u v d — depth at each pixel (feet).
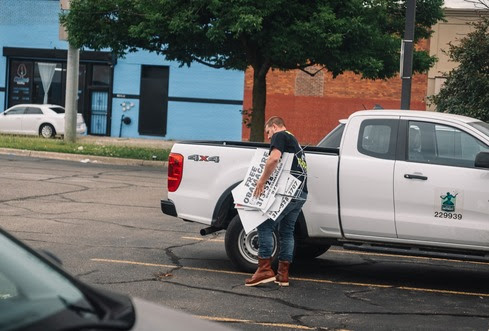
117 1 79.41
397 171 29.63
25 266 11.56
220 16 75.61
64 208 46.78
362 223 29.99
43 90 130.21
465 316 26.55
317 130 119.24
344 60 77.51
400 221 29.58
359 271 33.47
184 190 31.76
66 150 86.74
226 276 30.76
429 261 36.76
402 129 30.14
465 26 112.68
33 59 130.31
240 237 31.01
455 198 29.09
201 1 75.77
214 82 123.13
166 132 125.18
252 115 85.20
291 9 76.59
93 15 81.30
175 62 123.95
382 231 29.84
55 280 11.33
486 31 80.23
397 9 86.12
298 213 29.32
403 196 29.53
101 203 49.98
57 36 127.85
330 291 29.30
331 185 30.30
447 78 82.33
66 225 40.65
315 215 30.45
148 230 40.68
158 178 68.85
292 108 119.65
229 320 24.59
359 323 25.02
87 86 127.75
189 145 31.89
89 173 69.51
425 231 29.37
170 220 44.39
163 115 125.18
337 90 118.42
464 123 29.81
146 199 53.26
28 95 130.62
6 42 129.29
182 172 31.78
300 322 24.80
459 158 29.50
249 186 29.09
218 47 82.43
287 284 29.63
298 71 119.24
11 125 116.57
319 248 35.06
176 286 28.78
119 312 10.58
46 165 75.05
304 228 30.58
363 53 78.54
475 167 29.17
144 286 28.55
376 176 29.78
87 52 126.21
